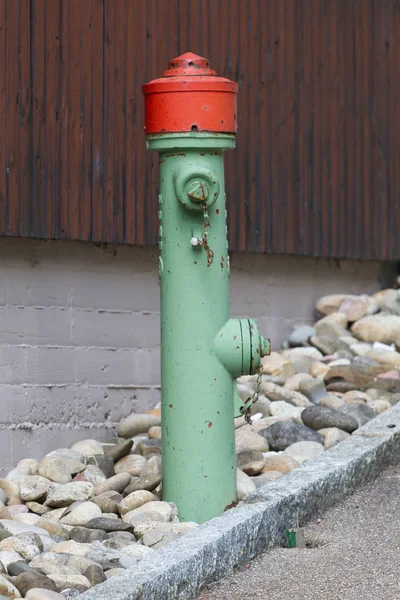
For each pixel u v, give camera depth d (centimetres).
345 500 762
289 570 635
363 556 654
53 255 895
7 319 853
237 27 1075
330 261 1210
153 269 993
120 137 950
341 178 1195
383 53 1251
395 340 1148
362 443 816
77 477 795
